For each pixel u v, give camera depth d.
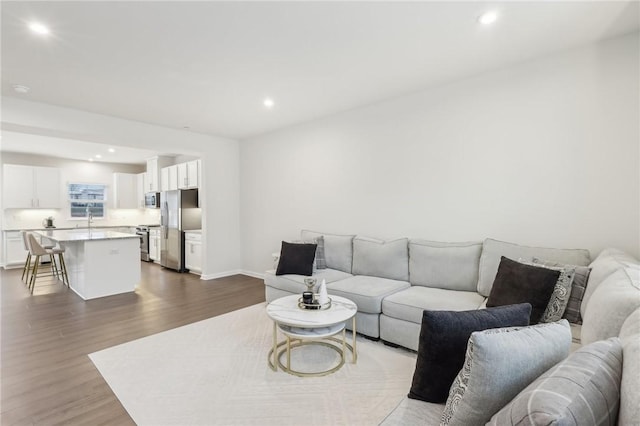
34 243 4.88
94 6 1.98
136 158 7.64
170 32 2.29
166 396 2.05
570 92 2.62
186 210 6.17
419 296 2.75
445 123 3.31
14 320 3.44
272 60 2.75
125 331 3.13
